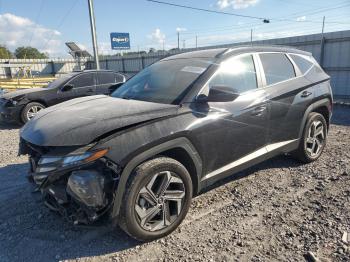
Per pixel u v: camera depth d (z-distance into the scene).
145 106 3.17
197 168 3.21
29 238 3.08
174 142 2.96
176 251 2.81
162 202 2.94
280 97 3.99
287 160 4.89
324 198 3.60
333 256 2.61
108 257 2.77
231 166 3.57
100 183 2.62
